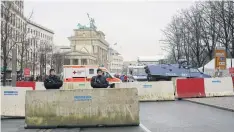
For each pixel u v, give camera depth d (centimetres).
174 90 2491
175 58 7075
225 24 4922
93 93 1245
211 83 2502
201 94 2473
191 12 6166
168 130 1111
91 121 1233
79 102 1239
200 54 6028
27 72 4416
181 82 2477
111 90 1249
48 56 9469
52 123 1225
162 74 4097
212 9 5175
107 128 1191
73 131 1139
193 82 2483
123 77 5038
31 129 1198
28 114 1226
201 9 5744
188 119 1375
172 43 7356
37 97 1234
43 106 1231
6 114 1530
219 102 2017
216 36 5419
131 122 1236
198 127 1165
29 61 7956
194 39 5944
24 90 1549
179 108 1817
